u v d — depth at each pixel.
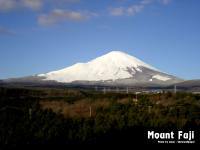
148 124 44.84
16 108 51.81
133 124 44.81
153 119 46.66
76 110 53.22
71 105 56.38
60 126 43.75
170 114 49.47
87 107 54.78
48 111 50.69
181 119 47.03
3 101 56.34
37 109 51.53
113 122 45.59
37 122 45.06
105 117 48.47
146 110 51.72
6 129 41.75
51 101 59.62
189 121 46.06
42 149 37.59
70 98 63.56
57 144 38.88
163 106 54.25
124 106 54.06
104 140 40.00
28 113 48.94
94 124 45.31
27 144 38.03
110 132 41.84
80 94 77.38
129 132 41.62
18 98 62.22
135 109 52.38
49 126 43.53
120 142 39.66
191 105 54.38
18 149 36.94
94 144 39.09
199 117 48.69
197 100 59.31
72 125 44.62
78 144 38.94
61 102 58.66
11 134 40.19
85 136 40.59
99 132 41.97
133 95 64.81
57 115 49.41
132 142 39.88
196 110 51.16
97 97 64.12
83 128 42.75
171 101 58.50
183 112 50.09
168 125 44.03
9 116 46.62
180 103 56.25
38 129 42.69
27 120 45.66
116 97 62.78
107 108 53.66
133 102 57.62
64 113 51.47
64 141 39.66
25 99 61.09
